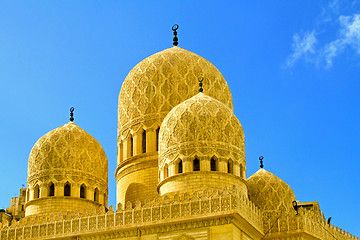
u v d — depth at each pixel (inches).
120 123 3405.5
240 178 2861.7
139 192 3164.4
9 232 2878.9
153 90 3294.8
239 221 2581.2
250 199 3257.9
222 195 2546.8
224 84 3425.2
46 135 3284.9
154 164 3176.7
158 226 2618.1
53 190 3161.9
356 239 3376.0
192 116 2893.7
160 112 3248.0
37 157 3221.0
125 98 3398.1
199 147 2837.1
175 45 3582.7
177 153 2859.3
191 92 3277.6
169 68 3319.4
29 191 3198.8
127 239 2664.9
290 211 3043.8
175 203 2605.8
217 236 2522.1
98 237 2723.9
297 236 2866.6
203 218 2539.4
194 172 2792.8
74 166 3206.2
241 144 2965.1
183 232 2578.7
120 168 3329.2
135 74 3393.2
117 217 2694.4
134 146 3267.7
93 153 3299.7
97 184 3270.2
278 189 3265.3
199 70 3341.5
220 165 2827.3
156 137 3230.8
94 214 2758.4
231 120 2947.8
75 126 3356.3
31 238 2822.3
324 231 3046.3
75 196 3159.5
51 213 2886.3
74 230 2760.8
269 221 2886.3
